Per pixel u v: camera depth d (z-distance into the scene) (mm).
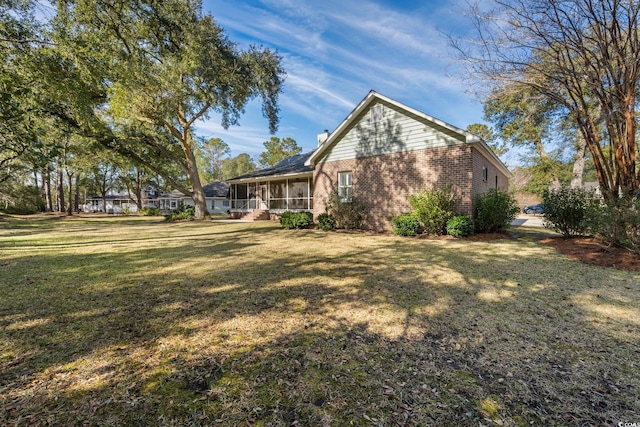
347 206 11891
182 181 38062
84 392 1974
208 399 1904
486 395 1925
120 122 16953
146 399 1903
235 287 4355
